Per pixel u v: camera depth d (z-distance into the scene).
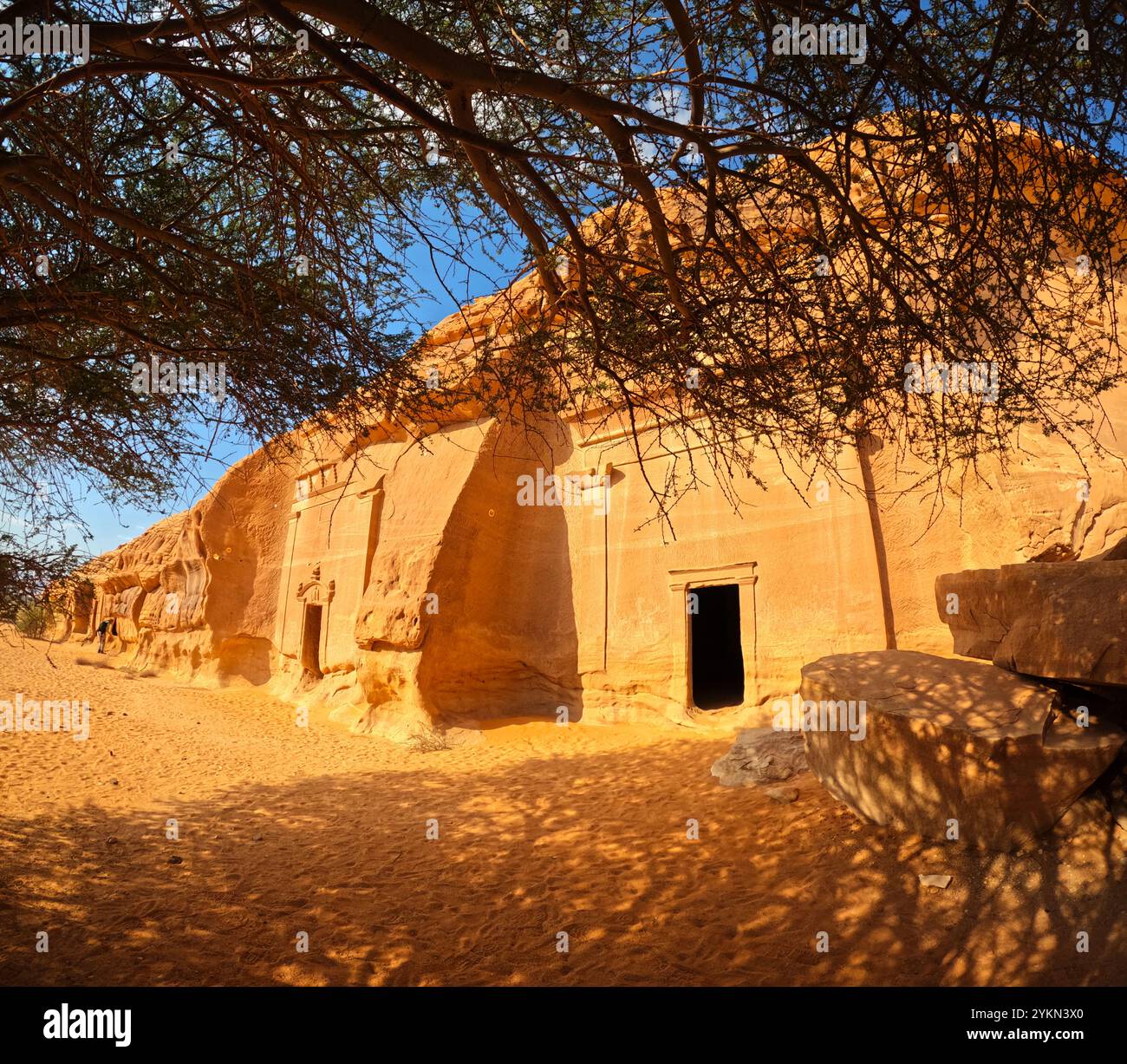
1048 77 2.92
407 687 16.39
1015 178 3.19
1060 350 3.71
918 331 3.28
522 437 17.91
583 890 7.21
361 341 4.18
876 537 12.43
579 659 16.36
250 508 25.39
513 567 17.66
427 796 11.36
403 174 4.52
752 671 13.52
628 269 4.02
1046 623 6.21
